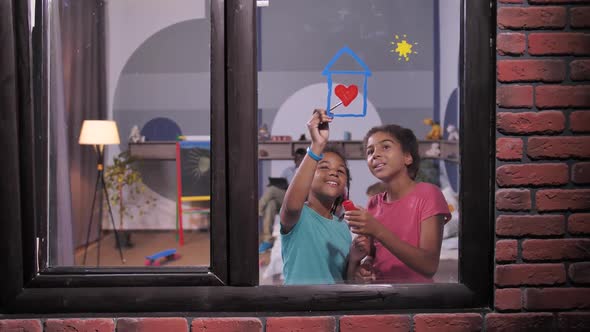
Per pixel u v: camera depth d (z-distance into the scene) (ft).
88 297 5.08
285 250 6.48
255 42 5.13
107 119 16.88
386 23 11.93
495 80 5.13
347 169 6.84
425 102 11.63
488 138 5.15
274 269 6.34
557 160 5.12
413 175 6.91
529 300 5.15
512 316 5.15
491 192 5.17
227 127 5.14
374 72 12.03
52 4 5.64
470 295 5.17
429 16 11.51
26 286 5.11
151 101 17.01
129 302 5.09
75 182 15.12
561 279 5.15
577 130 5.08
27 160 5.11
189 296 5.10
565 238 5.14
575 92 5.08
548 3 5.06
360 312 5.15
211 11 5.09
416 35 11.66
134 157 16.89
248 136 5.12
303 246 6.42
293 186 6.60
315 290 5.13
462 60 5.20
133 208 17.38
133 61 16.90
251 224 5.14
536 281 5.15
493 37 5.12
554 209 5.12
